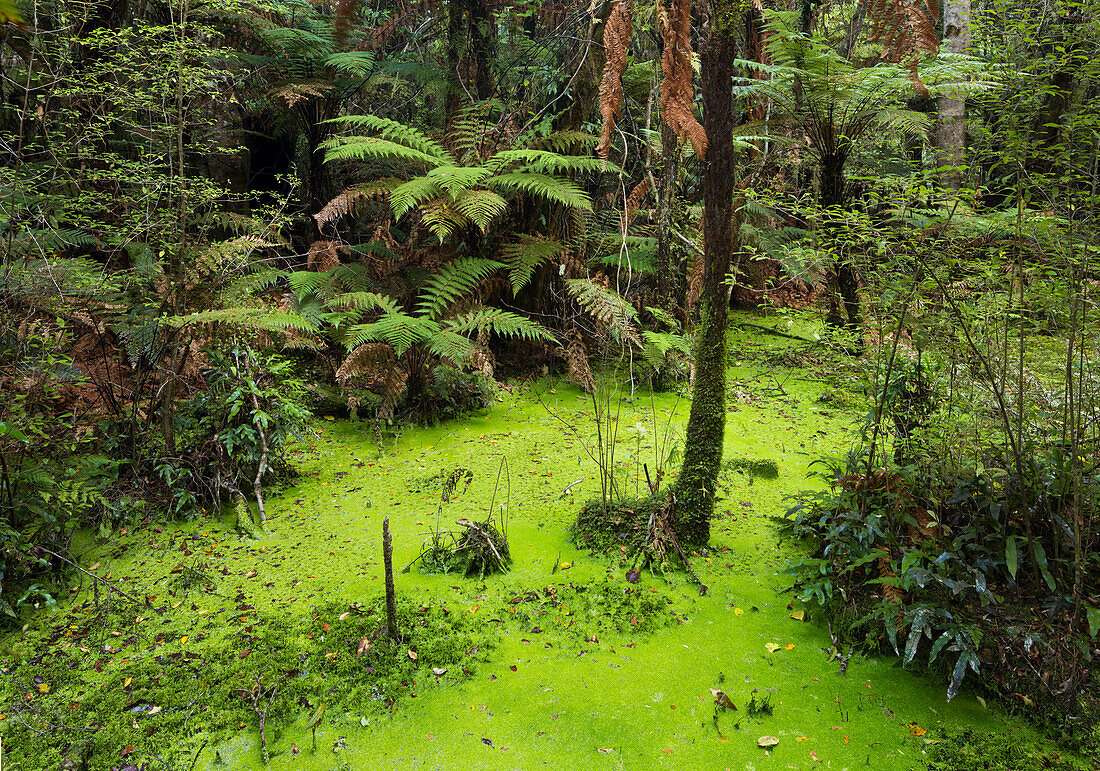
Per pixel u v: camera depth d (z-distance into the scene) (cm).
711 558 311
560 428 468
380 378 504
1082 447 256
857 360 310
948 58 415
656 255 603
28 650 253
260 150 657
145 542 327
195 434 371
